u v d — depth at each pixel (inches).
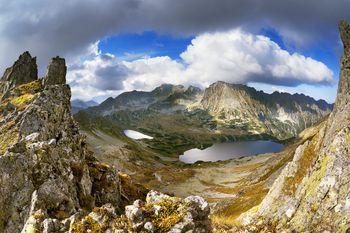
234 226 1963.6
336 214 1782.7
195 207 885.2
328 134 2436.0
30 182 1422.2
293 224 1921.8
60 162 1579.7
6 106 3693.4
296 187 2188.7
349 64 2972.4
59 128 2439.7
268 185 4343.0
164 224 840.9
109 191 1844.2
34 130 2417.6
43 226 957.2
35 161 1487.5
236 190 6092.5
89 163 1988.2
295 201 2037.4
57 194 1397.6
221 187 6589.6
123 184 2315.5
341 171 1913.1
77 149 2059.5
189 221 845.8
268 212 2139.5
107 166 2009.1
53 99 2598.4
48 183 1418.6
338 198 1831.9
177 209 871.1
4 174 1429.6
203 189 6510.8
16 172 1440.7
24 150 1561.3
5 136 2583.7
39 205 1322.6
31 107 2541.8
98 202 1740.9
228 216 3280.0
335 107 2861.7
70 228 881.5
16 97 4330.7
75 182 1617.9
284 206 2075.5
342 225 1715.1
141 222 843.4
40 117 2465.6
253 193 4185.5
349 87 2768.2
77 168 1686.8
